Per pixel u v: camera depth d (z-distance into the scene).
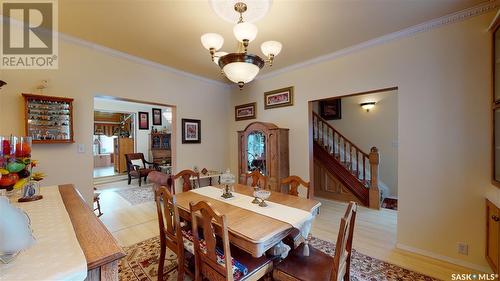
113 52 2.82
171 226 1.68
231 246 1.60
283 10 1.94
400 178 2.38
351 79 2.79
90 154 2.64
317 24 2.20
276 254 1.49
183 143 3.77
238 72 1.65
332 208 3.82
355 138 4.98
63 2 1.83
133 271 1.96
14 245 0.67
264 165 3.41
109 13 1.99
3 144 1.26
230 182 2.10
